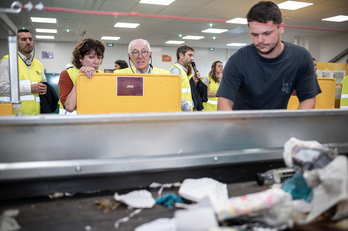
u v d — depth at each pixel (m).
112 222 0.80
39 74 2.94
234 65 1.52
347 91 3.93
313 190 0.78
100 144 0.97
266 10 1.29
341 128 1.23
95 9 7.47
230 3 7.13
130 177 1.01
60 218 0.82
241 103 1.70
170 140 1.03
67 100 1.87
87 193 0.98
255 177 1.16
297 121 1.17
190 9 7.71
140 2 6.98
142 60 2.31
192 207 0.74
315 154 0.85
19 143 0.90
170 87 1.80
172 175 1.06
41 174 0.90
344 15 8.47
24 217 0.82
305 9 7.77
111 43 14.81
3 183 0.91
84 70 1.67
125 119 0.96
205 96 3.67
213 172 1.10
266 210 0.76
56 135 0.93
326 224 0.69
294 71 1.51
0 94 2.53
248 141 1.12
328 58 12.41
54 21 8.64
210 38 13.09
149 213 0.85
